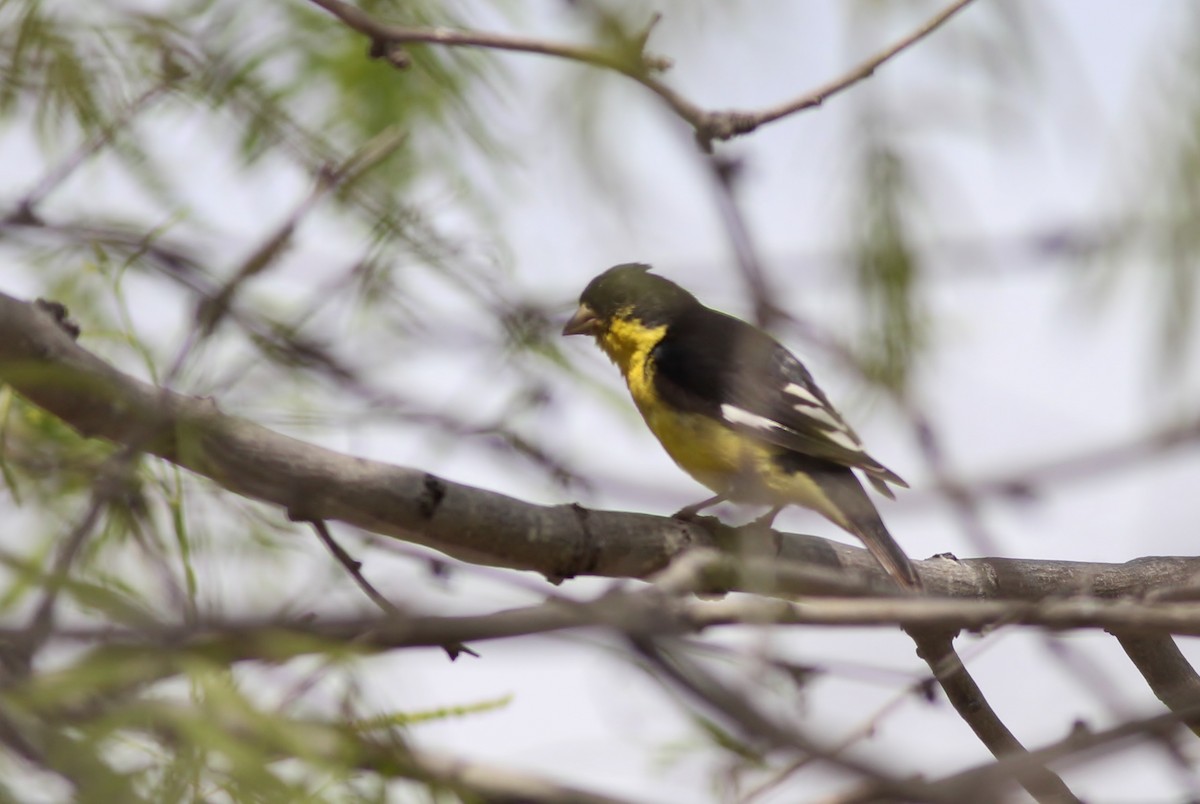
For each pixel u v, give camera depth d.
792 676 4.67
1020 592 9.59
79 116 6.74
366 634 3.81
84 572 4.54
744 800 4.08
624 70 4.53
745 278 4.07
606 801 4.12
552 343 6.91
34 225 6.45
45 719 3.50
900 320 3.98
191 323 6.12
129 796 3.48
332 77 6.96
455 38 6.58
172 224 6.43
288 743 3.71
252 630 3.75
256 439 6.28
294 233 6.07
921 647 8.00
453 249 6.79
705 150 4.88
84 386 5.17
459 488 7.49
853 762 3.51
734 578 7.93
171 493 5.68
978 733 8.25
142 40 6.84
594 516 8.21
